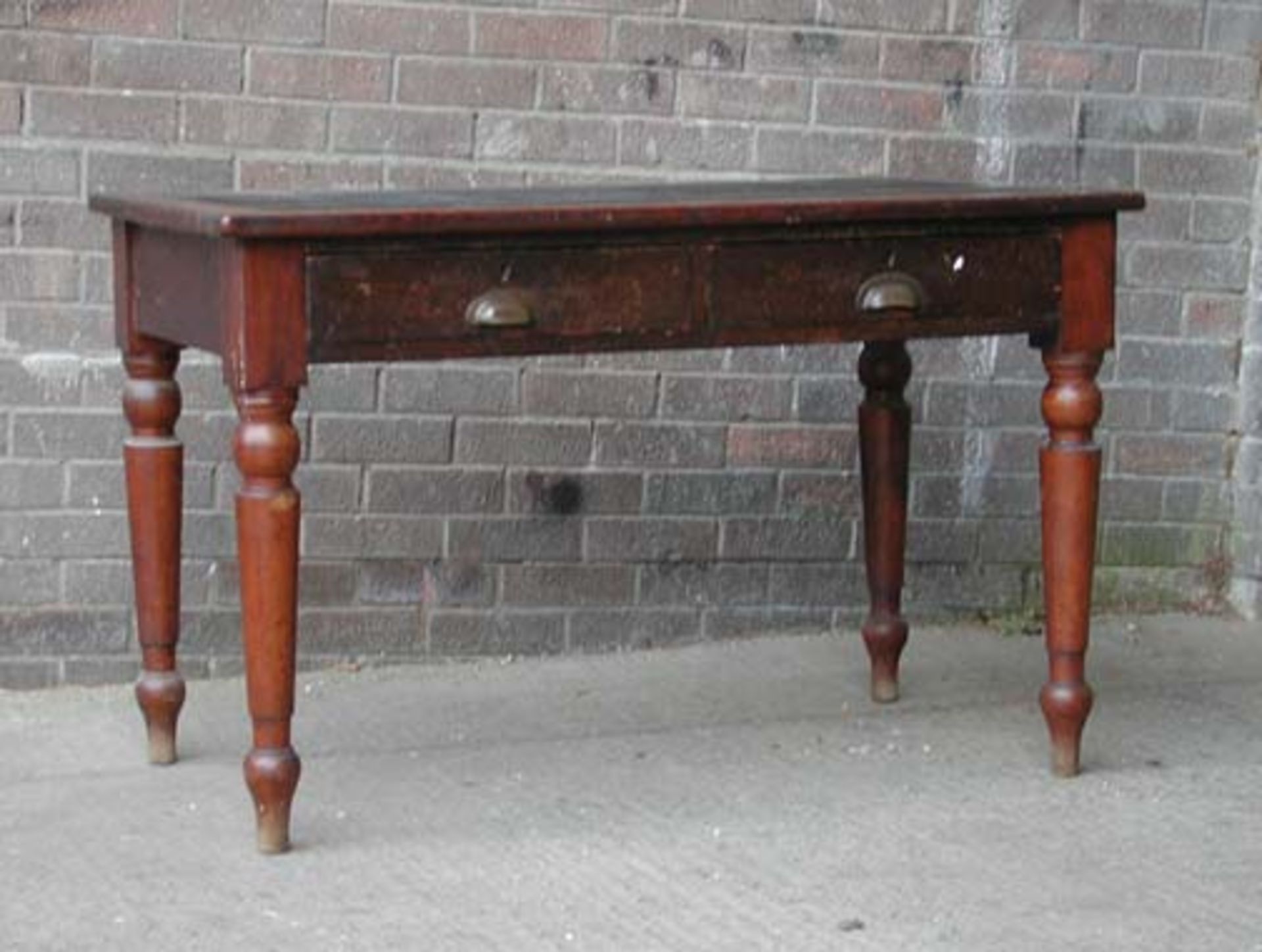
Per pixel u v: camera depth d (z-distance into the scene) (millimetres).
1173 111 4602
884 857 3479
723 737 4031
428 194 3730
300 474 4297
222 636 4305
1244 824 3631
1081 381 3740
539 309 3418
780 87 4410
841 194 3701
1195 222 4648
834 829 3588
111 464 4223
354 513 4328
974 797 3734
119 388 4207
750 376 4457
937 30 4465
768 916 3260
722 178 4406
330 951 3135
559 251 3420
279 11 4191
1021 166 4539
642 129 4363
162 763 3848
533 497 4398
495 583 4406
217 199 3564
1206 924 3250
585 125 4340
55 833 3533
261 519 3363
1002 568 4637
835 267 3572
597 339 3457
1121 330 4656
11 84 4109
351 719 4105
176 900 3289
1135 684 4355
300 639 4340
